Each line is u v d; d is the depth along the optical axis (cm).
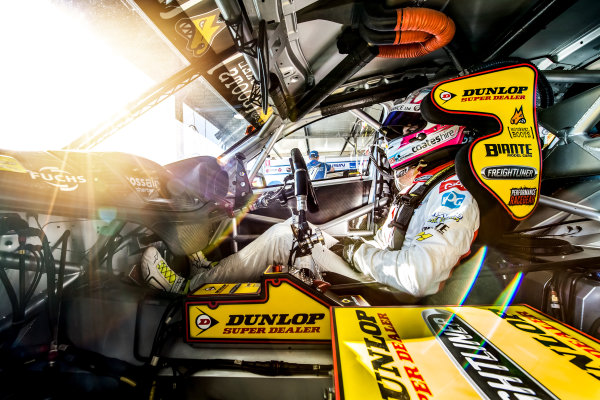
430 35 157
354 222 217
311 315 87
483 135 100
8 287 74
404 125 128
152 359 85
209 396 85
